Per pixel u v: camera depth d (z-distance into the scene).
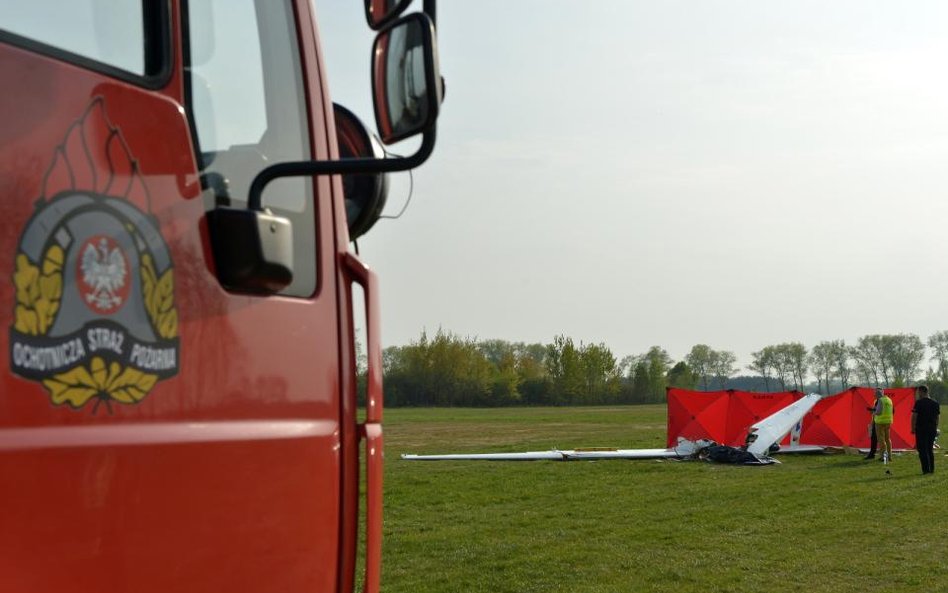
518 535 12.69
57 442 2.05
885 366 129.75
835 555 11.26
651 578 10.09
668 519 14.00
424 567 10.66
